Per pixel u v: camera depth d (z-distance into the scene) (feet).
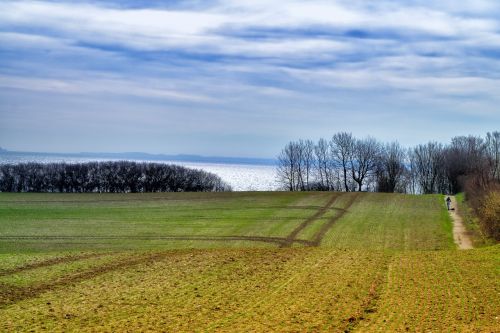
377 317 65.16
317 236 164.55
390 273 94.27
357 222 190.80
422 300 73.41
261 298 76.43
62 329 61.46
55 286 84.53
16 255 115.14
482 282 84.33
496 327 59.11
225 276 92.73
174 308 71.10
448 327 59.77
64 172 381.81
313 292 79.87
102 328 61.62
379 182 399.03
